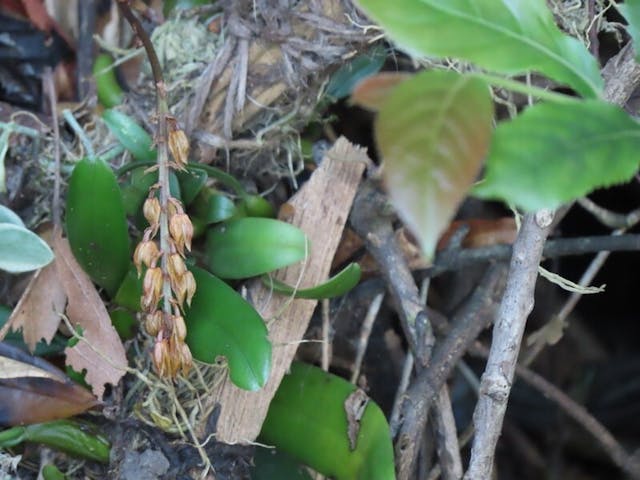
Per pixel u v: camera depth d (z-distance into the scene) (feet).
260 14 1.58
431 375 1.58
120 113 1.56
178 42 1.61
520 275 1.43
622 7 1.34
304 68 1.59
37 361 1.50
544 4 1.22
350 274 1.49
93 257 1.51
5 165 1.62
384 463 1.48
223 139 1.59
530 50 1.20
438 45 1.17
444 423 1.58
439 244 1.67
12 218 1.49
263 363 1.44
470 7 1.18
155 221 1.40
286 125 1.63
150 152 1.54
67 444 1.52
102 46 1.67
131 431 1.52
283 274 1.55
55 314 1.52
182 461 1.51
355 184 1.59
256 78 1.59
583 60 1.23
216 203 1.55
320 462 1.53
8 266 1.46
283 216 1.58
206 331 1.47
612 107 1.16
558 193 1.12
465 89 1.13
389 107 1.12
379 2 1.17
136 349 1.54
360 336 1.67
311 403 1.54
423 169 1.07
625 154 1.15
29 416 1.49
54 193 1.59
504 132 1.13
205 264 1.55
